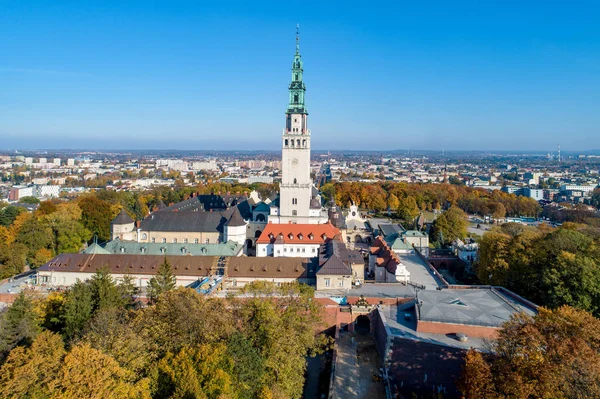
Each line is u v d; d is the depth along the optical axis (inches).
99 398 1819.6
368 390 3110.2
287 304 3157.0
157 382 2114.9
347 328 3954.2
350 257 4911.4
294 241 5615.2
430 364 3117.6
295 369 2711.6
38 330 3061.0
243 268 4758.9
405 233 6953.7
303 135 6156.5
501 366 2335.1
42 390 1932.8
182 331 2475.4
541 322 2455.7
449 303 3683.6
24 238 6190.9
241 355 2357.3
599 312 3666.3
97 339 2427.4
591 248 4296.3
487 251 5039.4
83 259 4904.0
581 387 2023.9
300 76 6141.7
